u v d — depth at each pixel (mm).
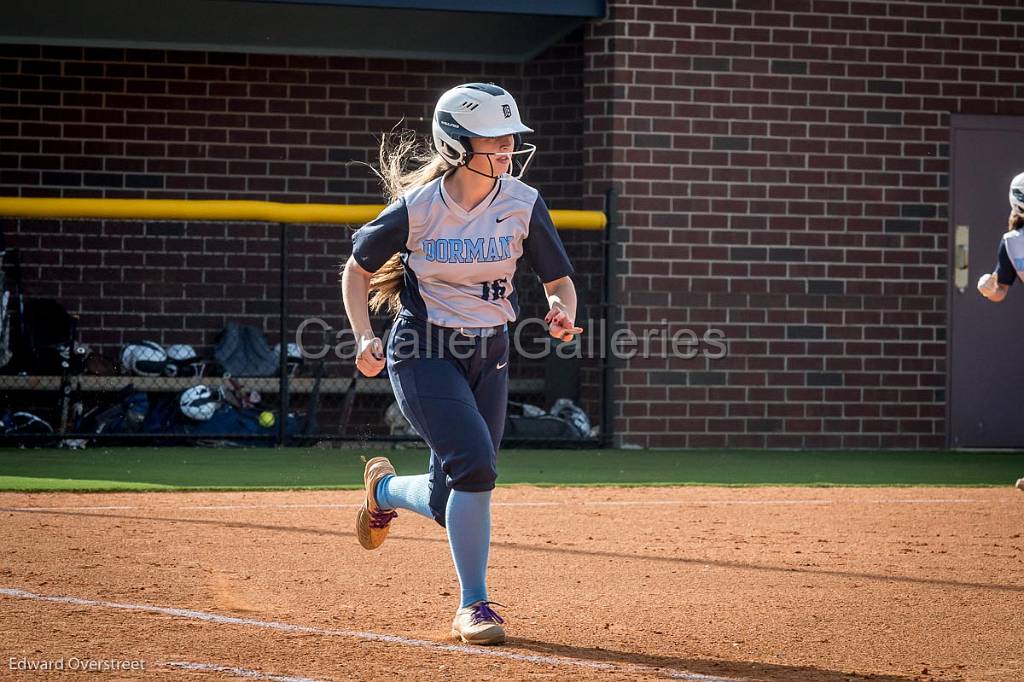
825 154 42969
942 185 43750
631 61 41750
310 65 45938
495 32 44031
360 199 46219
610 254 41250
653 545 22672
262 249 45406
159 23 42906
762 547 22562
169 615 16078
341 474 33375
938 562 21125
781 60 42656
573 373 43219
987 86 44000
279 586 18344
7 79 44625
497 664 13867
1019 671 13969
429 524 24953
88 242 44688
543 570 20094
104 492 29219
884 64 43312
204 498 28469
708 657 14461
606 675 13461
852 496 30453
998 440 44125
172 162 45375
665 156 41969
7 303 40281
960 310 43969
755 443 42531
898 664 14242
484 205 15820
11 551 20703
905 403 43531
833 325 43031
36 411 41781
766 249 42594
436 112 15664
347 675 13203
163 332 45000
